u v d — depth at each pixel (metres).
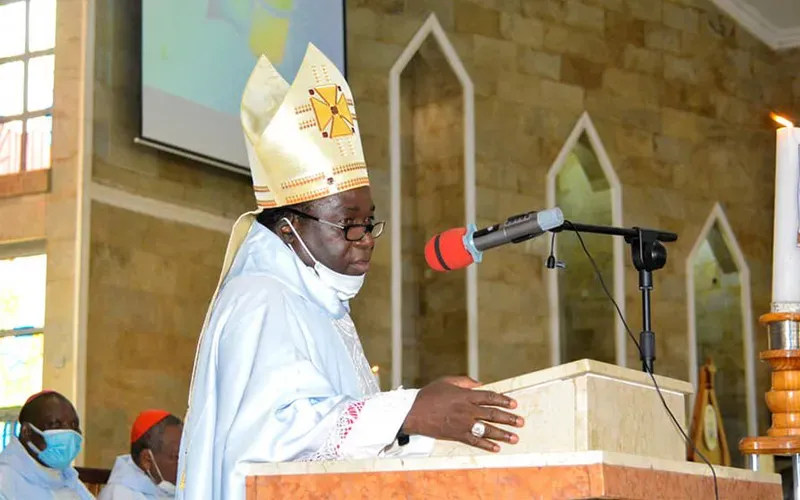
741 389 18.16
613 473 2.20
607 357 16.45
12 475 6.29
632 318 16.61
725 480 2.65
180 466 2.82
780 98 18.92
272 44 12.05
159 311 10.87
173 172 11.21
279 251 3.02
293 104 3.07
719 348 18.33
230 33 11.61
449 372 14.77
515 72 15.81
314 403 2.65
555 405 2.44
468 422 2.45
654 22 17.67
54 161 10.55
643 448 2.58
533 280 15.58
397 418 2.54
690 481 2.49
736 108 18.42
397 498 2.38
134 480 7.53
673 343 16.91
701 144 17.89
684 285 17.19
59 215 10.42
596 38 16.89
